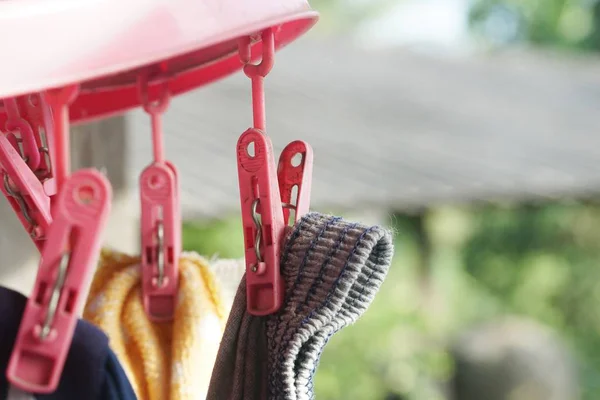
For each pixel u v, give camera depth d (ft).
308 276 1.38
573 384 11.99
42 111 1.55
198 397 1.68
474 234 18.13
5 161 1.42
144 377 1.70
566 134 11.75
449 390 11.39
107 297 1.74
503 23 30.48
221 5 1.25
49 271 1.08
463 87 13.84
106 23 1.16
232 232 10.19
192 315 1.70
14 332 1.17
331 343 9.75
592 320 17.63
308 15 1.38
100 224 1.07
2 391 1.14
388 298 11.94
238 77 12.01
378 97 12.32
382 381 9.93
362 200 7.88
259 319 1.45
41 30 1.13
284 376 1.37
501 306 17.62
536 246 18.21
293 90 12.04
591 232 18.17
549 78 15.20
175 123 9.11
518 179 9.32
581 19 28.19
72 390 1.16
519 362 11.46
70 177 1.08
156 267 1.75
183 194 6.68
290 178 1.51
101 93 1.99
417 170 9.04
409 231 15.37
